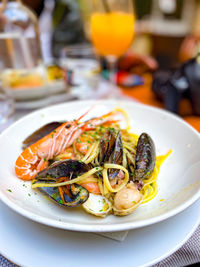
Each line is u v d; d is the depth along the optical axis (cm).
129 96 50
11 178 24
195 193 20
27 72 47
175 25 135
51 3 85
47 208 22
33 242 19
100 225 17
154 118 33
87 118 35
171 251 19
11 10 45
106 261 18
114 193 25
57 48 73
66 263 18
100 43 48
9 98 43
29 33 47
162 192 24
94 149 30
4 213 22
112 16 45
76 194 23
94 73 52
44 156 29
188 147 27
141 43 110
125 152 29
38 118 33
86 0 83
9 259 18
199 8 123
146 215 20
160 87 46
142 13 137
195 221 21
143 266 18
